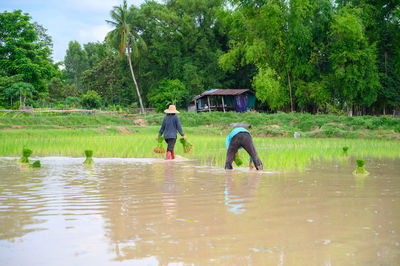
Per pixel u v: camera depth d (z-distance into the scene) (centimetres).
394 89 3438
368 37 3403
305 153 1019
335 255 228
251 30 3450
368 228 289
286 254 230
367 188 494
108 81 6225
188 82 4859
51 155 1025
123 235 272
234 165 810
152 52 5128
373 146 1409
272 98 3316
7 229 288
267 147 1312
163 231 283
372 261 217
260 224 303
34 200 408
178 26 5094
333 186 509
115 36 4312
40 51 4884
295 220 316
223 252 234
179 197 428
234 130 750
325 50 3300
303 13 2969
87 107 5016
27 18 4884
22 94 3919
